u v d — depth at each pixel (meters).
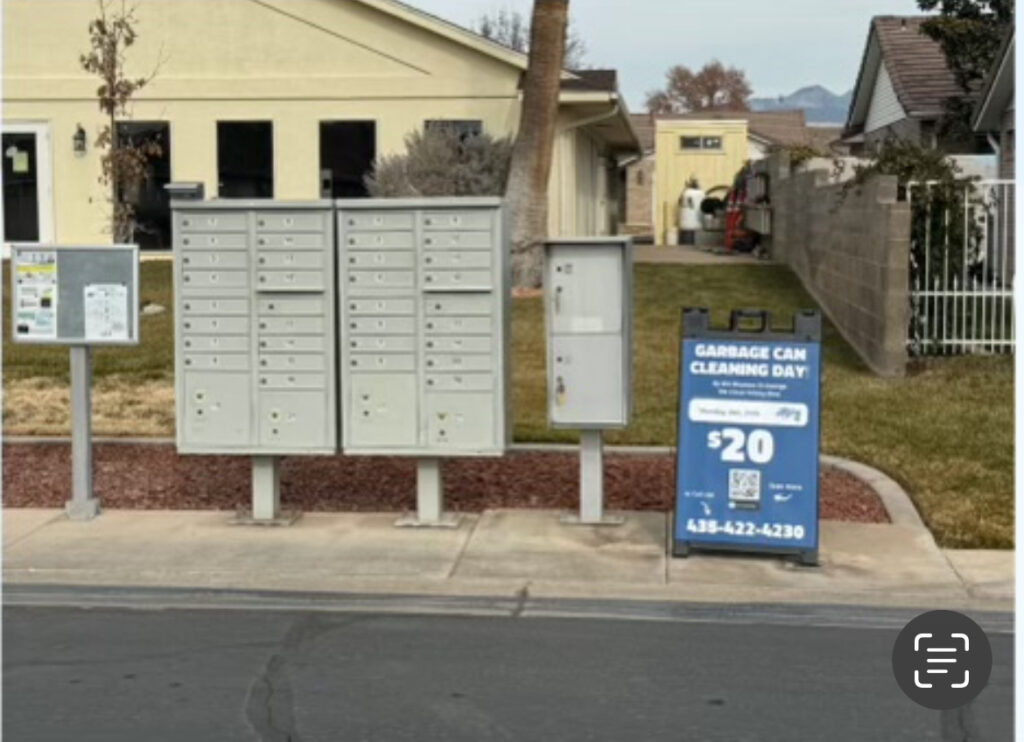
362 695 5.57
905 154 13.46
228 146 22.47
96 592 7.24
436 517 8.31
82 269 8.30
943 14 26.69
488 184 19.72
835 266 15.79
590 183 31.09
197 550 7.85
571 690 5.63
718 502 7.52
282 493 9.15
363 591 7.24
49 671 5.89
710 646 6.26
